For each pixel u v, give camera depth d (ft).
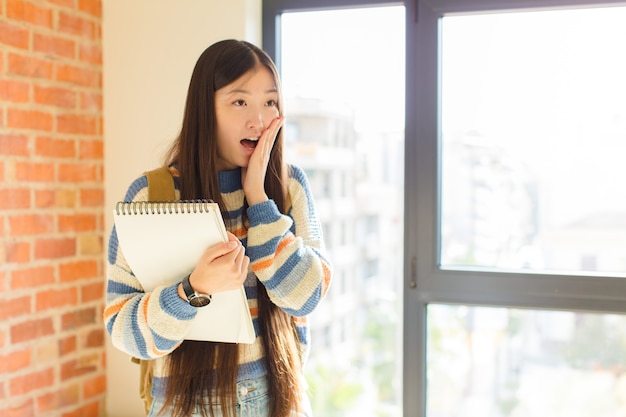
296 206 4.82
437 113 7.11
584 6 6.68
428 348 7.38
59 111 7.30
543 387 7.07
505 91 7.00
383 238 7.80
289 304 4.35
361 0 7.30
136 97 7.75
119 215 3.91
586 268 6.87
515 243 7.06
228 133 4.49
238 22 7.30
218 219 3.85
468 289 7.09
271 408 4.50
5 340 6.72
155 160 7.71
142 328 4.03
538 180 6.96
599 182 6.80
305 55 7.66
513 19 6.94
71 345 7.55
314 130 7.77
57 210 7.32
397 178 7.51
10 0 6.68
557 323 6.98
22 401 6.93
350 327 8.06
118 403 8.02
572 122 6.84
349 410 8.02
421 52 7.13
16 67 6.77
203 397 4.36
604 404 6.91
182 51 7.54
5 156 6.66
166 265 4.09
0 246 6.64
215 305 4.08
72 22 7.45
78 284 7.63
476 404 7.28
